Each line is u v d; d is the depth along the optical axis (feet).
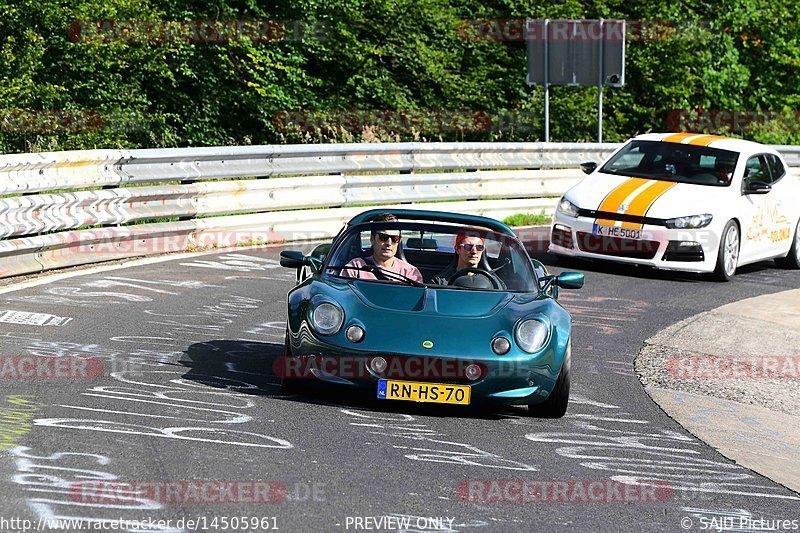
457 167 109.70
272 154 91.76
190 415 41.91
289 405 44.80
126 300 65.31
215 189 86.89
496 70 186.60
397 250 52.60
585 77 139.74
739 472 41.65
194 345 55.11
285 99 156.04
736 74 223.30
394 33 174.70
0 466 34.14
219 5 155.33
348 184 98.99
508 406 48.83
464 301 47.91
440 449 40.47
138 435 38.68
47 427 38.81
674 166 94.38
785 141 226.79
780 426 49.90
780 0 237.04
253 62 153.38
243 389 46.96
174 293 68.90
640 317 73.46
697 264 88.17
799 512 37.27
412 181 104.58
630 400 51.80
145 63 143.13
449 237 52.39
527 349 45.42
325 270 51.06
